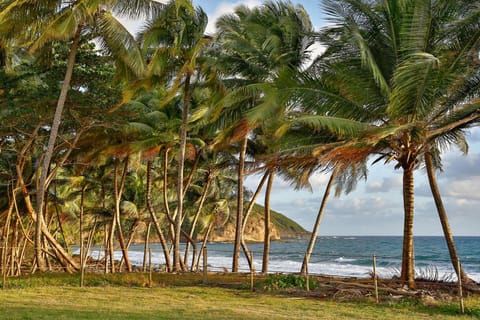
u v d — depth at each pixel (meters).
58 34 14.52
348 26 13.73
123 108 19.58
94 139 23.16
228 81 20.12
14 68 18.22
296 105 14.35
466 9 12.96
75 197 34.69
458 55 13.22
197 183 34.34
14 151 21.45
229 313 10.12
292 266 45.34
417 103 12.82
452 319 9.84
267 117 14.47
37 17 15.73
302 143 15.16
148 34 18.66
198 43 18.47
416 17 12.53
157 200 33.84
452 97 13.99
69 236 44.81
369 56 12.91
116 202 26.83
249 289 14.50
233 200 35.53
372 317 9.96
